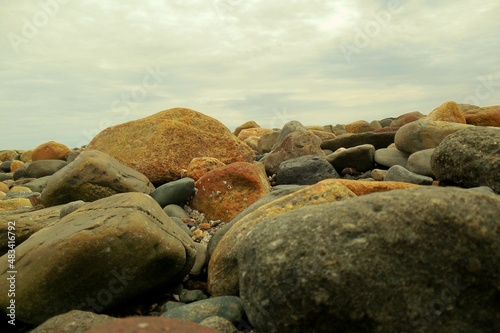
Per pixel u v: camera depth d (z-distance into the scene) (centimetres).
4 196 976
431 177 762
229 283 387
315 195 427
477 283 256
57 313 356
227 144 1026
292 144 1036
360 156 938
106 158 761
